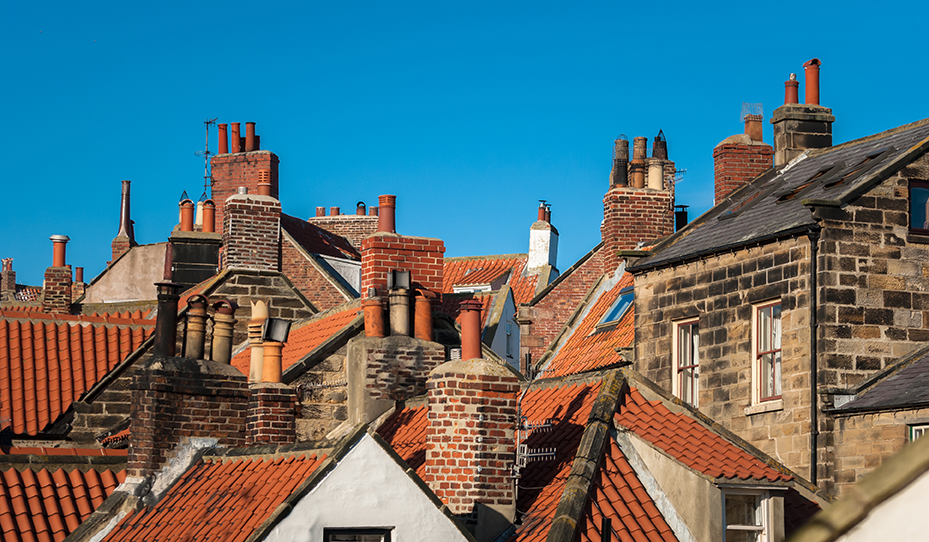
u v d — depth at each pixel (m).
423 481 15.18
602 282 31.27
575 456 16.22
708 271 21.70
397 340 21.39
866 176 19.91
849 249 19.42
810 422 18.94
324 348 22.98
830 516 4.76
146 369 19.14
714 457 15.84
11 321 27.72
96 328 28.27
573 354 28.20
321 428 21.92
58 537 18.88
